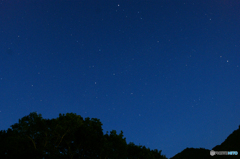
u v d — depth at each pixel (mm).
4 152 19875
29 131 20812
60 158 22750
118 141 24719
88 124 26000
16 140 19703
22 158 19344
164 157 34062
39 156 19984
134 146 33281
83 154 26109
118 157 24250
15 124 20516
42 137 22016
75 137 24828
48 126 22078
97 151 25422
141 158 30188
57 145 23297
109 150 23344
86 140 24766
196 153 74750
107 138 26359
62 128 21938
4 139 20422
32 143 21906
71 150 25547
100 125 26719
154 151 34375
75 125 23391
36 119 20969
